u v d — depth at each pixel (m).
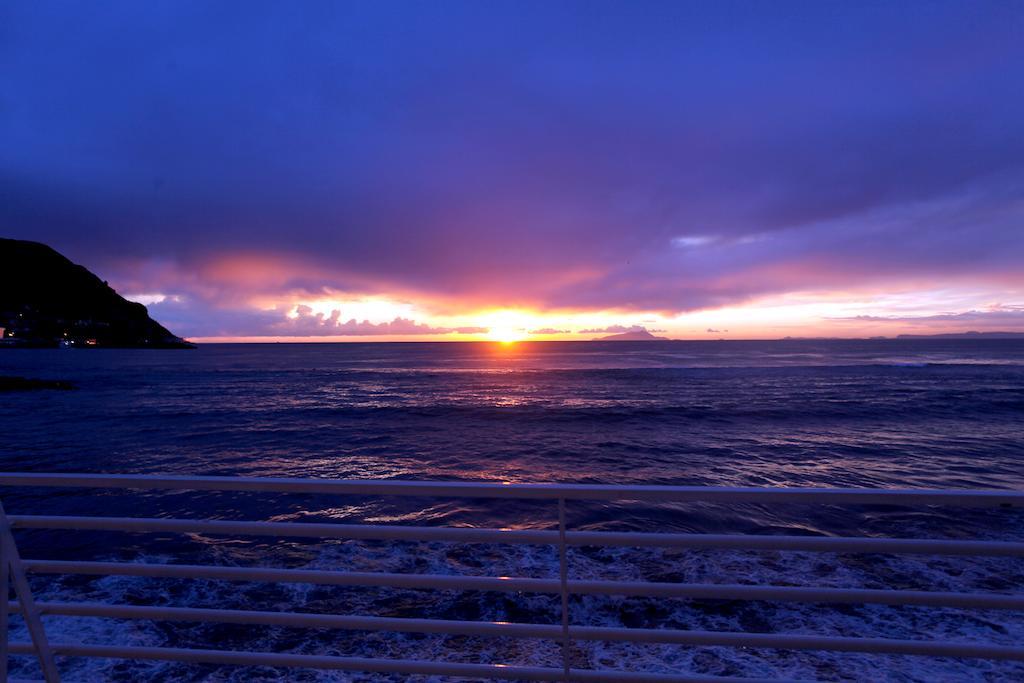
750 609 3.86
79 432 17.39
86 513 8.02
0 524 1.73
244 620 1.83
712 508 7.81
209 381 40.44
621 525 7.30
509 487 1.73
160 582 4.51
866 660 2.84
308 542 5.68
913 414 20.38
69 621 3.66
